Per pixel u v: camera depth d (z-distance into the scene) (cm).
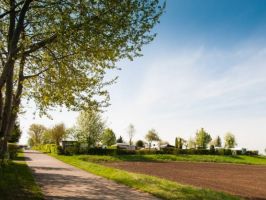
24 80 1694
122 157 6544
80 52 1370
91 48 1343
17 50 1346
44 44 1378
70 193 1468
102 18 1276
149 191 1554
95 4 1284
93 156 6081
